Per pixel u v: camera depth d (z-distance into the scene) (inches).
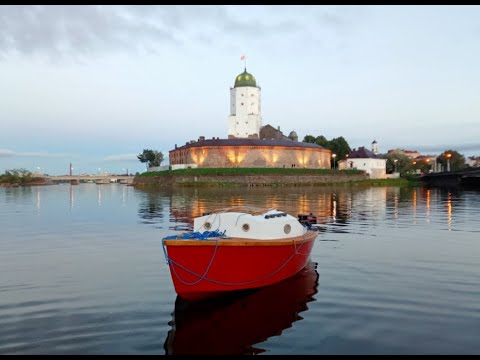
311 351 316.8
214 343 333.1
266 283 478.0
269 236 495.8
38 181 5821.9
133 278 526.6
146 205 1646.2
